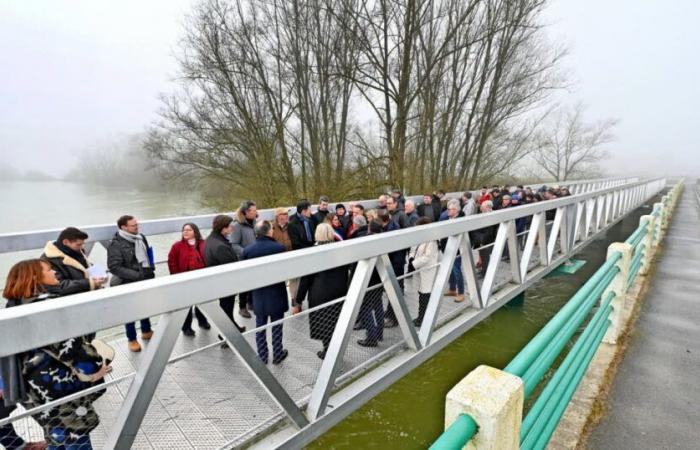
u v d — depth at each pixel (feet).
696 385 9.77
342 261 6.94
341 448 14.44
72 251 9.95
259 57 49.08
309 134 50.29
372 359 8.72
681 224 39.47
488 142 69.15
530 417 5.08
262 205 47.14
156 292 4.42
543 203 15.58
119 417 4.58
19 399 5.63
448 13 49.03
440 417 15.79
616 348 11.57
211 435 6.83
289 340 9.16
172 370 8.14
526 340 21.03
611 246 11.55
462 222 10.63
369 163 42.65
